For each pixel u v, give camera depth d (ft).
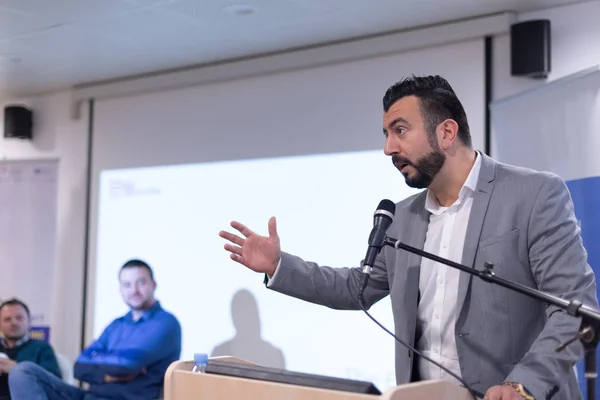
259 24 13.53
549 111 11.49
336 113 14.51
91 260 17.78
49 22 13.53
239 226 6.71
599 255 10.64
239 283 15.39
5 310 15.72
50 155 18.88
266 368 5.54
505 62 12.80
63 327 18.20
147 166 17.07
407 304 6.48
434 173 6.32
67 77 17.46
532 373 5.32
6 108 18.94
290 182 14.94
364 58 14.21
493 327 6.01
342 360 13.94
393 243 5.84
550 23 12.32
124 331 14.92
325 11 12.80
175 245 16.38
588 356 4.96
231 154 15.83
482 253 6.12
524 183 6.16
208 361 5.93
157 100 17.06
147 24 13.62
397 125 6.34
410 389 4.82
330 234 14.35
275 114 15.29
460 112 6.41
